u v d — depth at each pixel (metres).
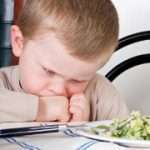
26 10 0.82
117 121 0.69
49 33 0.77
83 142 0.58
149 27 1.75
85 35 0.76
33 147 0.54
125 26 1.79
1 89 0.78
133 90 1.77
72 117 0.86
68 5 0.77
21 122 0.73
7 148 0.53
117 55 1.75
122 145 0.58
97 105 1.02
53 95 0.83
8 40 1.83
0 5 1.83
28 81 0.84
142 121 0.65
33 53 0.81
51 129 0.65
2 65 1.81
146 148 0.58
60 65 0.78
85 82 0.86
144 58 1.40
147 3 1.74
